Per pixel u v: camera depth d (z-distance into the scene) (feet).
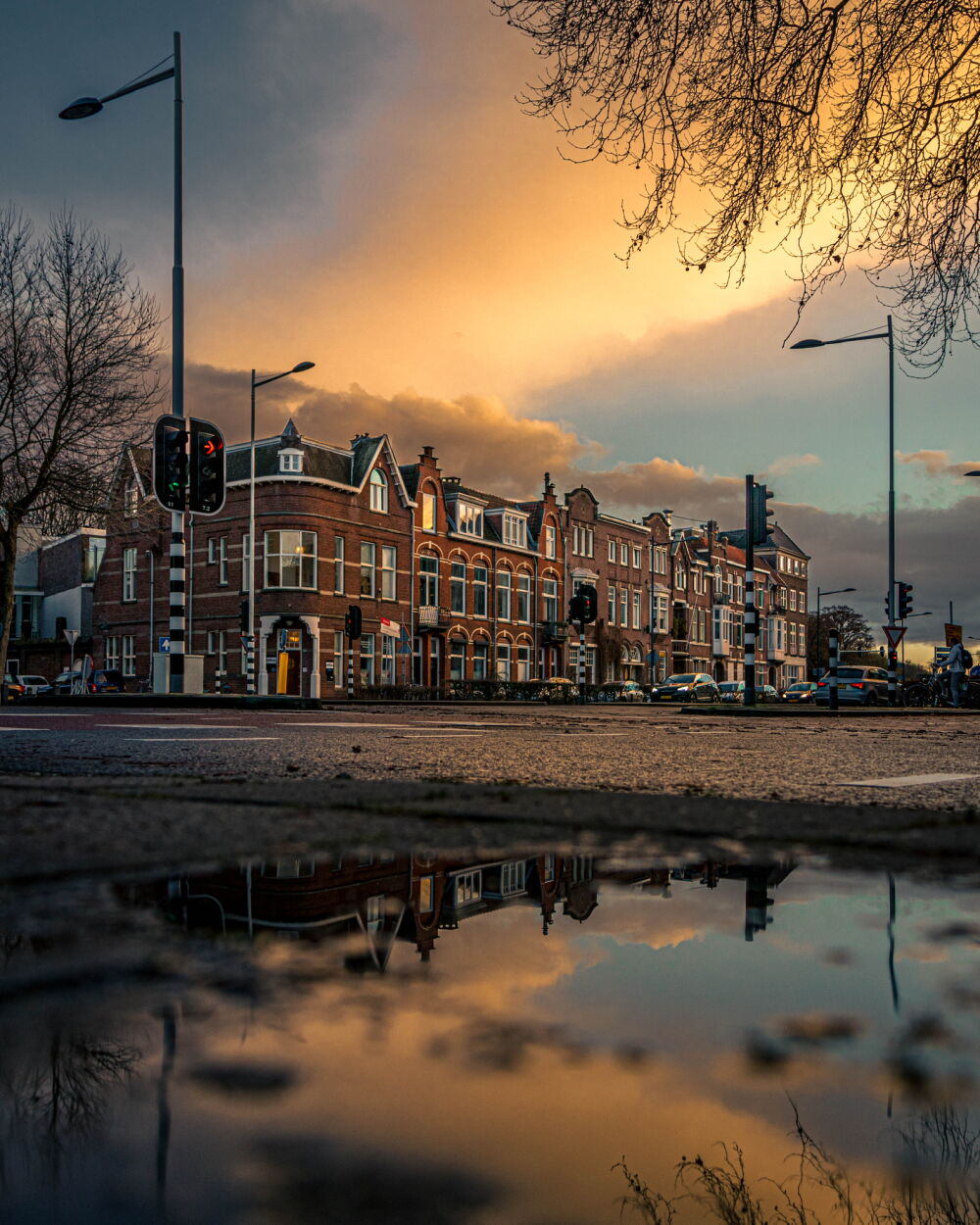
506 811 7.80
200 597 124.67
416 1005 3.06
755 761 16.33
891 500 94.27
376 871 5.40
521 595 157.48
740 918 4.48
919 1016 3.02
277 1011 2.96
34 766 13.43
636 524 189.37
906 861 5.99
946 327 22.44
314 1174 1.96
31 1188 1.91
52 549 173.17
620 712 58.95
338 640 120.78
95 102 56.49
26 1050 2.61
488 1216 1.80
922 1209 2.25
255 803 8.24
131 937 3.76
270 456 119.14
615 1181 1.99
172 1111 2.24
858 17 20.65
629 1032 2.84
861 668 103.14
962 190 21.49
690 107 21.47
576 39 21.06
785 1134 2.27
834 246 22.54
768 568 246.68
